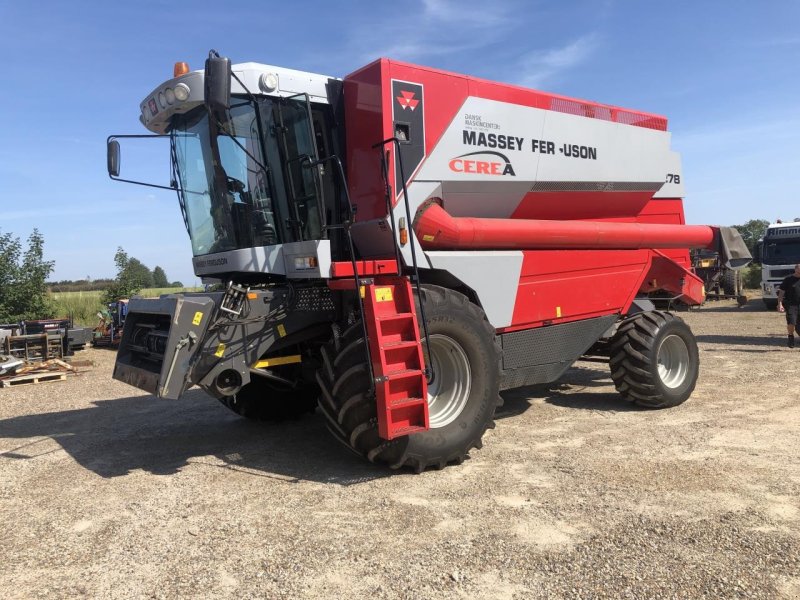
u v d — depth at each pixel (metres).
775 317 18.27
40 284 16.88
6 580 3.20
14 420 7.39
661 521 3.68
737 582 2.96
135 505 4.23
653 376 6.64
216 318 4.70
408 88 5.12
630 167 7.05
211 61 4.34
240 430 6.44
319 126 5.29
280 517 3.92
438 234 5.26
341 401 4.56
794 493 4.10
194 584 3.09
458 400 4.98
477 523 3.73
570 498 4.10
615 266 6.96
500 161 5.77
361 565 3.23
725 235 8.20
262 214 5.14
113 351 15.73
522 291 5.93
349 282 4.57
